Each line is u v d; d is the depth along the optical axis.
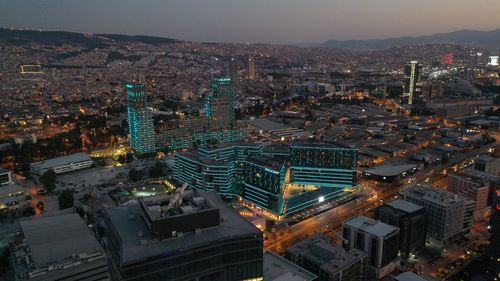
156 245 191.62
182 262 191.25
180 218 199.62
